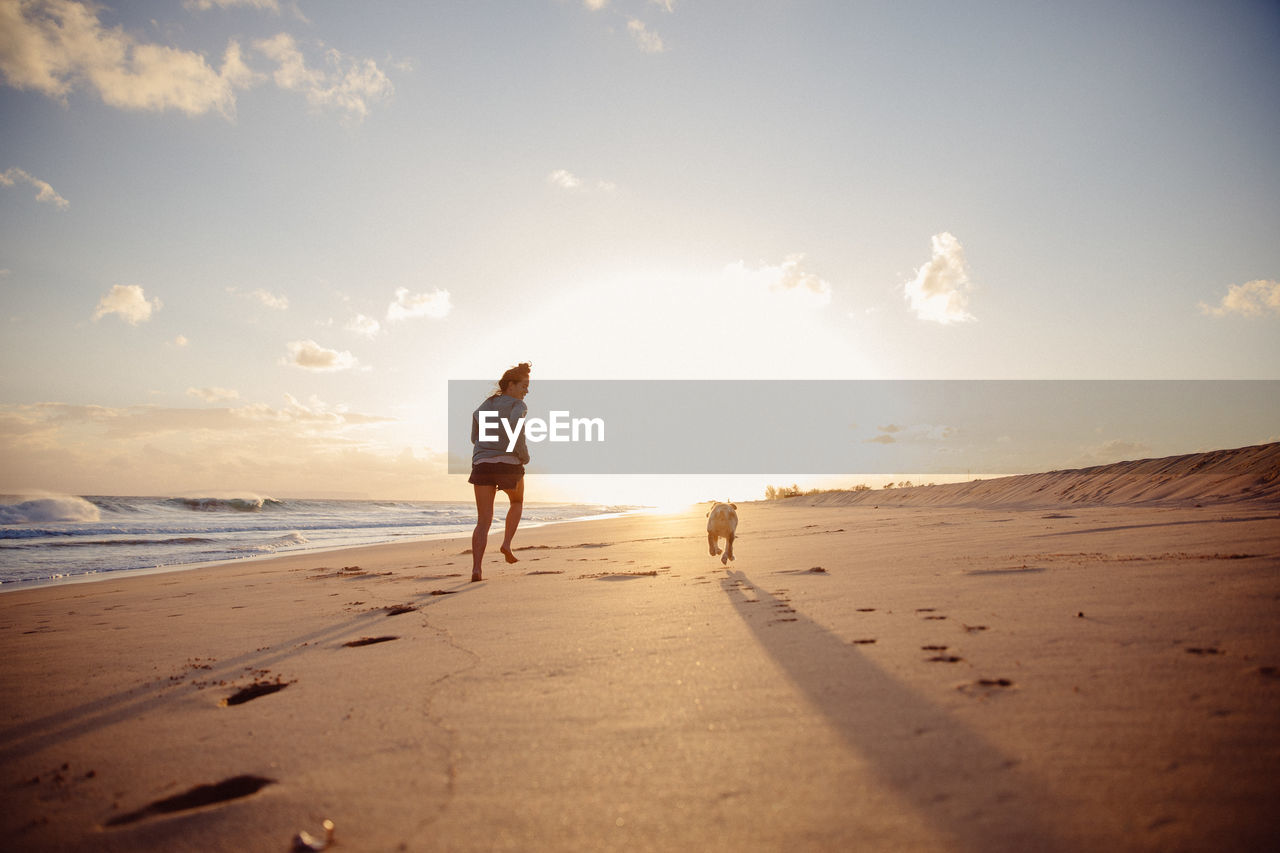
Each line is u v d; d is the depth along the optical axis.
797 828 1.32
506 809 1.48
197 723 2.24
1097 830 1.23
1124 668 2.07
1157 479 12.67
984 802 1.36
